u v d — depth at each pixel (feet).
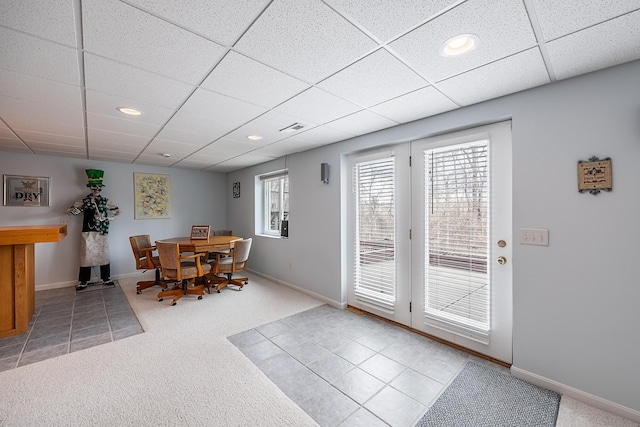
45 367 7.15
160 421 5.40
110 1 3.75
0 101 7.11
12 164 13.42
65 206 14.69
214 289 14.16
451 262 8.45
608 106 5.59
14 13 3.94
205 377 6.81
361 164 11.00
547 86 6.30
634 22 4.19
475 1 3.82
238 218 19.22
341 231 11.50
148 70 5.65
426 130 8.52
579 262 5.94
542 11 4.00
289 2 3.83
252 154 14.07
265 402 5.97
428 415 5.64
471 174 7.97
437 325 8.79
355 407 5.86
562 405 5.86
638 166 5.29
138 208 16.93
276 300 12.50
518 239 6.72
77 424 5.30
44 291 13.76
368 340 8.75
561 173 6.13
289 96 6.97
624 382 5.48
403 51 5.04
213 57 5.21
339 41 4.74
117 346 8.29
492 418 5.54
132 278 16.43
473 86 6.41
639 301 5.32
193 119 8.64
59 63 5.33
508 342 7.43
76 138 10.80
